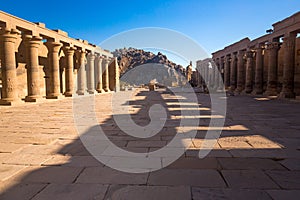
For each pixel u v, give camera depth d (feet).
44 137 18.90
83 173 11.53
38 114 32.68
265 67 86.07
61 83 81.76
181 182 10.47
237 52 94.94
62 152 14.94
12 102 42.37
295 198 8.98
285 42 58.34
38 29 51.49
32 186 10.14
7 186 10.14
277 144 16.44
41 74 72.28
